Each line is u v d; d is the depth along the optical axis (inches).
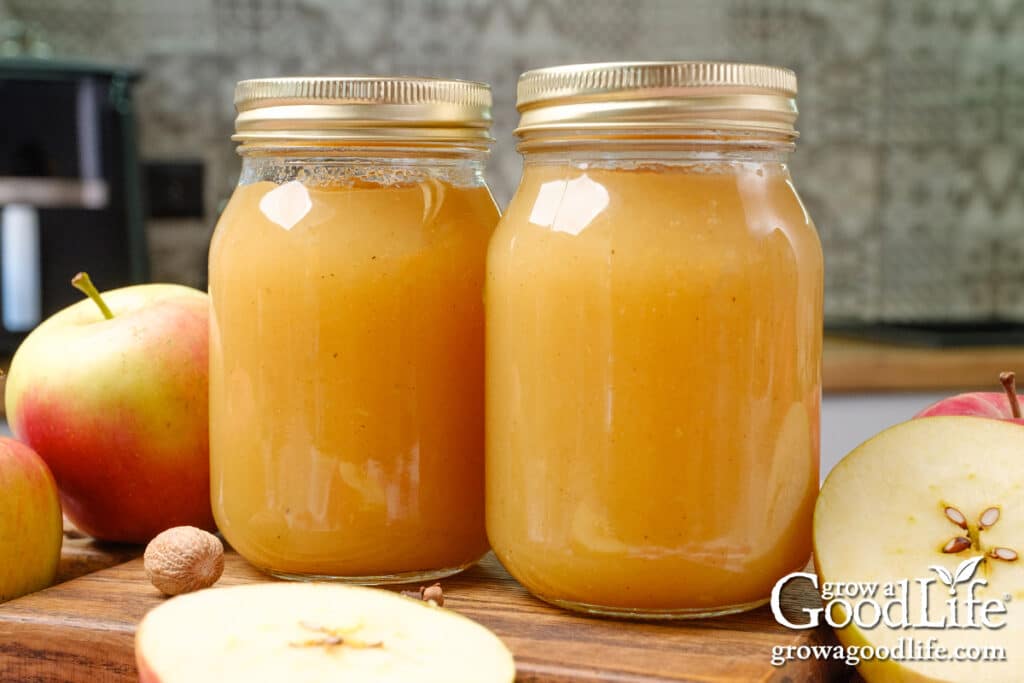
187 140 49.6
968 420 19.1
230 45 49.4
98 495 22.4
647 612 18.9
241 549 20.7
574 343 18.5
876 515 18.7
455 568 20.7
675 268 18.2
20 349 23.0
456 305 20.2
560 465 18.7
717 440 18.4
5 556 20.2
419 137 19.8
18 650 19.1
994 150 55.8
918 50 54.7
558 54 52.3
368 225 19.9
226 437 20.5
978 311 56.7
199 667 16.6
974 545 18.4
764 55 53.9
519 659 17.8
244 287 20.1
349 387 19.9
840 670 19.1
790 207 18.9
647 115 18.2
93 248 41.8
